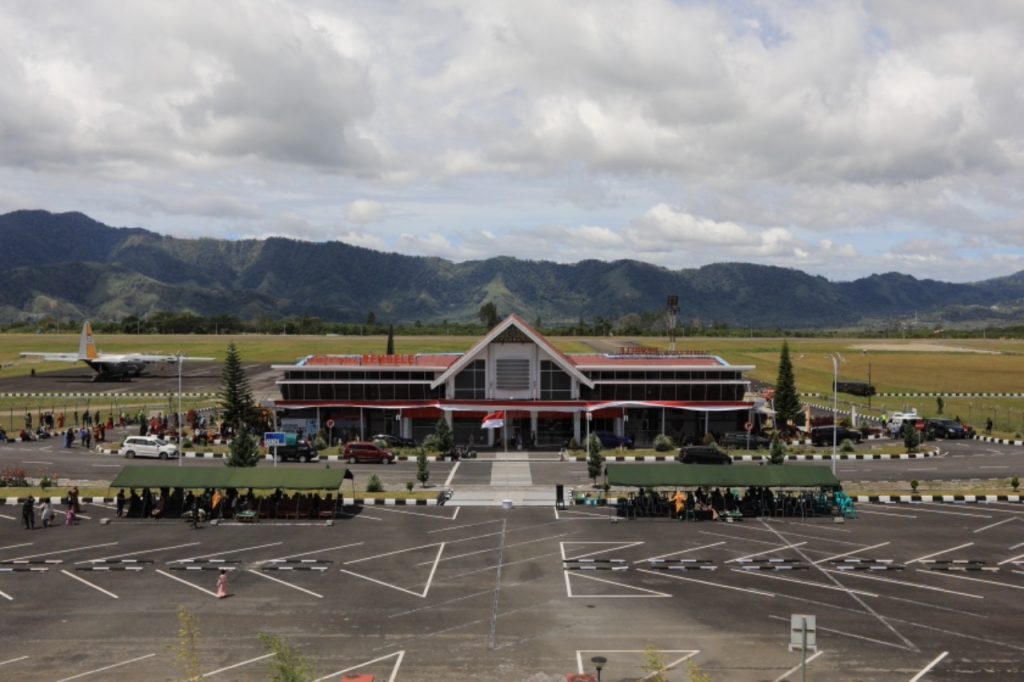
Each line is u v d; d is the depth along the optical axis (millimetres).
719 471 60781
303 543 51969
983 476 76938
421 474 70062
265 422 100938
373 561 47844
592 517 59719
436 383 97062
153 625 37281
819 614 38938
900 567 46531
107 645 34969
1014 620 38156
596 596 41531
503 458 88938
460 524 57438
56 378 161500
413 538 53375
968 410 128250
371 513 61125
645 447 95562
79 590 42250
